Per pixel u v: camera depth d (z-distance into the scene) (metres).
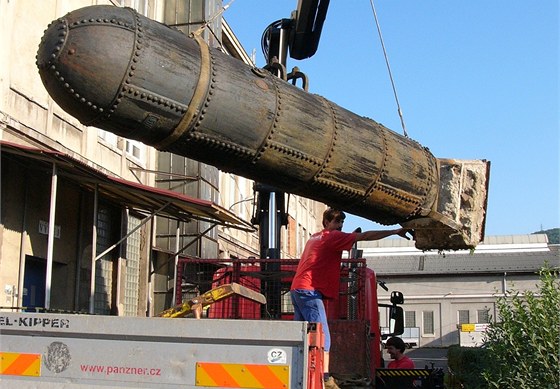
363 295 8.42
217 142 5.62
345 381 7.45
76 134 13.76
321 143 5.97
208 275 9.12
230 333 4.57
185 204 13.02
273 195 9.10
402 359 9.53
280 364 4.50
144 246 16.75
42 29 12.55
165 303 17.44
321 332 4.82
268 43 9.23
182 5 18.38
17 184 11.72
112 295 15.12
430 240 6.94
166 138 5.57
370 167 6.25
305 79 7.50
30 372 4.87
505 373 7.05
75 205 13.72
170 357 4.66
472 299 41.34
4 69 11.27
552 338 6.76
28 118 11.97
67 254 13.40
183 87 5.39
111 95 5.24
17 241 11.66
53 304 12.98
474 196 6.91
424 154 6.82
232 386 4.54
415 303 41.94
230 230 24.67
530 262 41.31
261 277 8.84
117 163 15.52
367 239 6.22
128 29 5.36
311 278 6.25
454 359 10.26
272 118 5.73
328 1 8.99
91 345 4.80
